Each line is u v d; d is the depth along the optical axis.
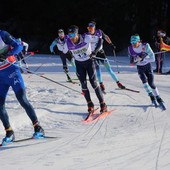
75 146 6.66
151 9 34.19
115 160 5.90
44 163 5.82
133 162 5.81
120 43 33.78
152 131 7.61
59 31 13.56
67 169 5.54
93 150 6.42
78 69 8.88
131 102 10.35
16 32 35.62
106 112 9.07
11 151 6.46
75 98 10.45
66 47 8.84
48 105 9.56
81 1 33.56
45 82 13.88
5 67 6.67
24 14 35.09
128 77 15.45
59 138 7.18
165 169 5.49
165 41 16.70
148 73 9.87
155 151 6.32
